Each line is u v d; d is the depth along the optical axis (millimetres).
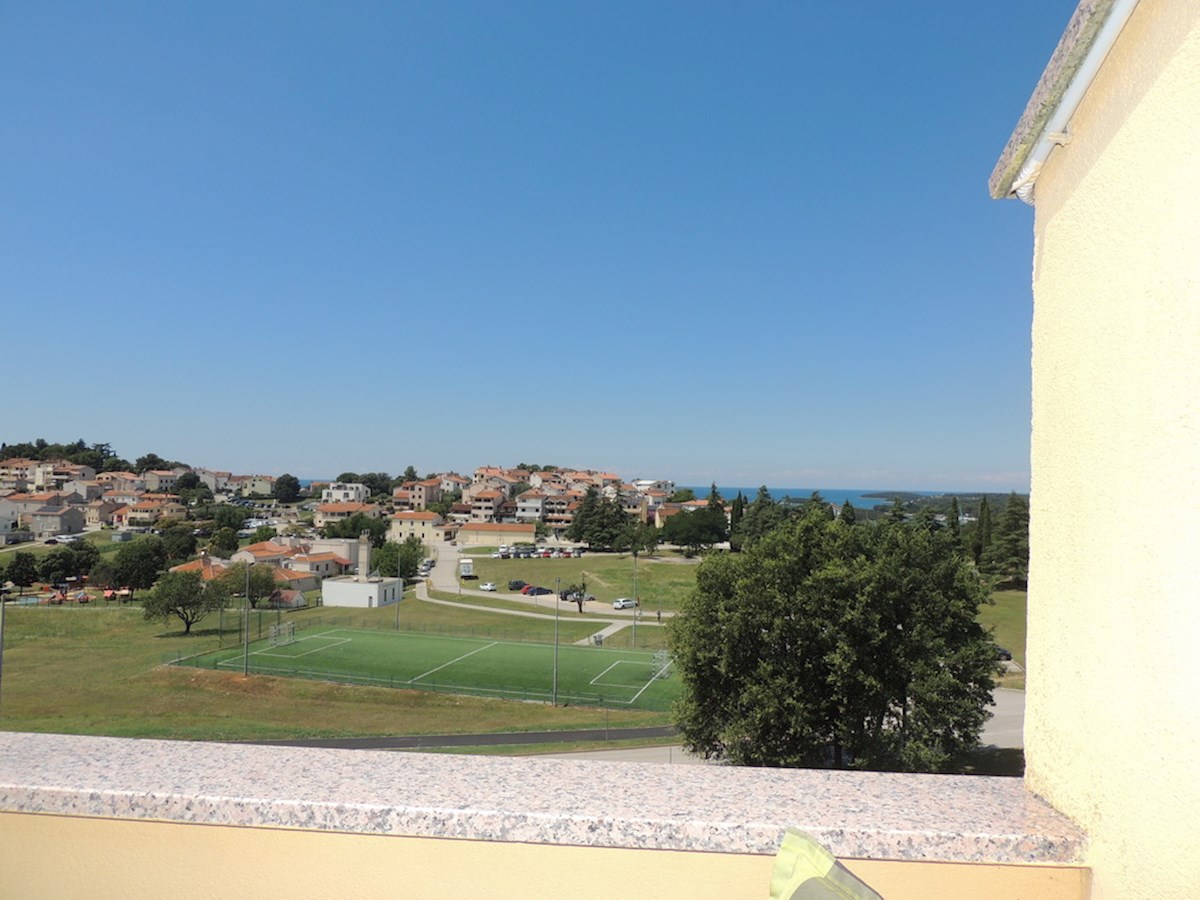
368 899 1772
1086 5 1528
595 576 103500
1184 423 1375
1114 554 1582
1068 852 1663
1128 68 1546
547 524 163375
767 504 113188
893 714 24500
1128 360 1540
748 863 1683
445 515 176375
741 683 24203
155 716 41688
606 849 1715
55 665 53844
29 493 163250
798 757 23453
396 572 104625
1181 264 1383
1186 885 1352
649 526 138625
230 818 1772
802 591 24281
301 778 1919
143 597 72562
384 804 1749
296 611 84688
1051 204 1893
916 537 25609
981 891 1673
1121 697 1550
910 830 1667
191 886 1820
